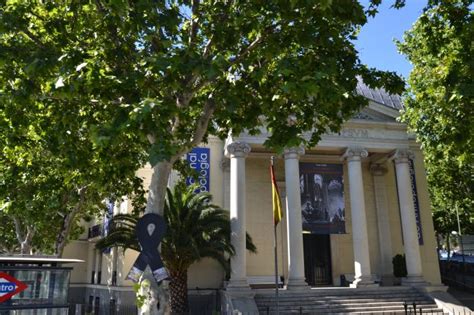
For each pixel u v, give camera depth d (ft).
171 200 65.82
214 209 67.51
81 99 35.40
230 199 79.00
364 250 77.15
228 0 37.60
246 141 77.61
